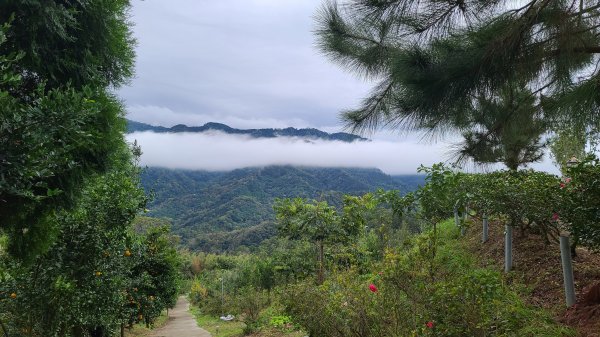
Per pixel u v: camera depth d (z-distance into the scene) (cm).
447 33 394
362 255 1134
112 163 479
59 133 306
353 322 453
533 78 412
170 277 1564
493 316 310
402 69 399
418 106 421
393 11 391
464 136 539
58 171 349
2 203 354
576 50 378
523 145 695
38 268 580
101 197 684
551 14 360
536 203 426
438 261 409
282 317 1070
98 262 684
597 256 521
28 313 558
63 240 632
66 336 671
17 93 395
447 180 477
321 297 592
